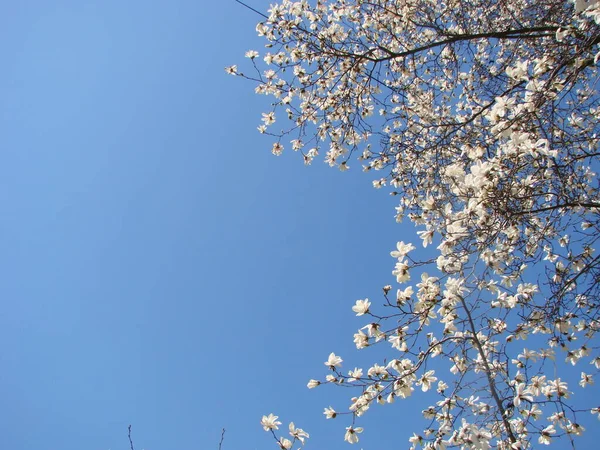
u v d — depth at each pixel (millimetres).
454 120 6727
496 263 3807
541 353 3961
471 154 4219
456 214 3693
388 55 6578
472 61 6258
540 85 3770
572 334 4355
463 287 3621
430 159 6062
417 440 3764
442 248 3771
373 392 3824
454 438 3512
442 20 6109
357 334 3828
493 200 3553
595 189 4402
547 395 4020
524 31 5078
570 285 4297
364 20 6652
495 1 5605
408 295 3734
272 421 3896
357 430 3771
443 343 3971
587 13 3326
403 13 6125
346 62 6527
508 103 3613
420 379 3785
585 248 4473
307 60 6516
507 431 3355
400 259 3834
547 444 3604
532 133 4016
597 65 4086
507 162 3977
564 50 4203
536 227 4410
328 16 6777
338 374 3832
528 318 4090
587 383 4445
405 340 3844
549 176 4102
